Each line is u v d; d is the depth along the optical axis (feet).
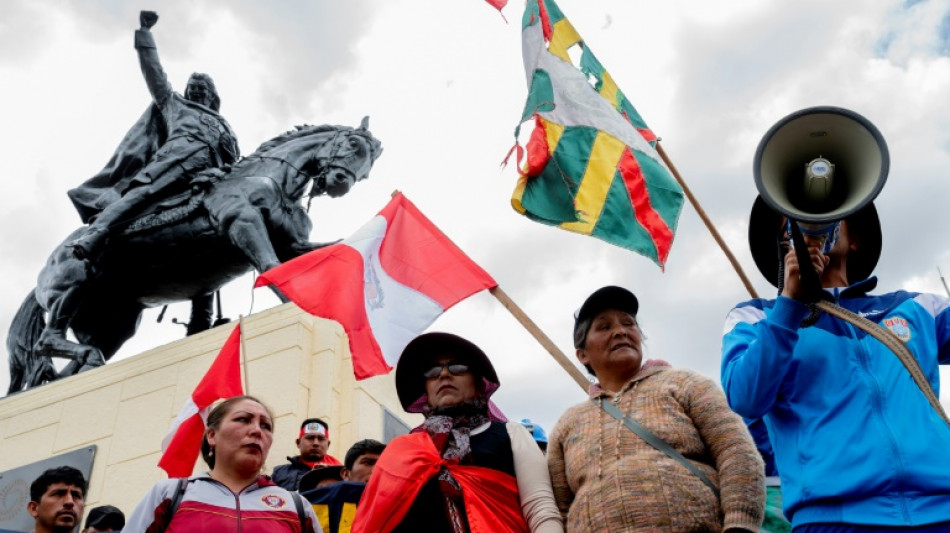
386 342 24.44
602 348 15.20
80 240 42.04
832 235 13.87
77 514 21.74
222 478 16.12
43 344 41.81
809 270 12.57
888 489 11.82
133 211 43.09
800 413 12.94
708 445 13.55
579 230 23.21
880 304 13.64
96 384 37.14
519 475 15.28
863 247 14.61
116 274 43.88
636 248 23.06
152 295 45.03
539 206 23.39
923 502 11.64
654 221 23.35
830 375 12.88
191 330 44.75
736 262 19.27
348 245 25.36
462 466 15.31
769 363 12.75
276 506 15.88
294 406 32.07
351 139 44.60
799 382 13.10
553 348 21.54
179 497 15.44
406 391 17.15
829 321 13.34
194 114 46.03
